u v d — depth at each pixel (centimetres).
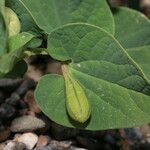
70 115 19
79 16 23
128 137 26
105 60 20
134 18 25
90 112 20
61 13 22
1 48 19
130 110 20
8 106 23
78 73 21
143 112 20
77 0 23
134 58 25
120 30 25
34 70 27
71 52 20
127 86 20
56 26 22
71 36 20
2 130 22
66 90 20
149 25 25
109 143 24
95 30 20
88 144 23
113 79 20
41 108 20
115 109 20
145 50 25
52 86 20
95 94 20
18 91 24
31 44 21
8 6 20
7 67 19
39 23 21
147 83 20
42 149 22
